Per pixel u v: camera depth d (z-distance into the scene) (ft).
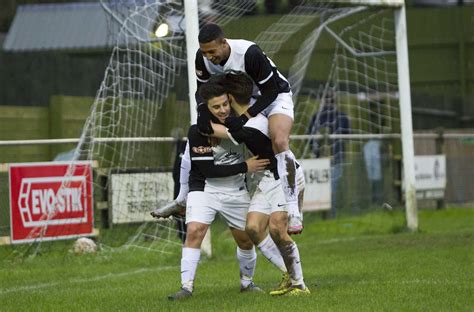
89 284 69.97
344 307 49.93
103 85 94.48
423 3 186.91
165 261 86.89
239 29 105.29
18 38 153.38
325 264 77.05
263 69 54.34
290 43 119.85
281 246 55.47
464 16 181.88
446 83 181.88
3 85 120.78
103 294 61.67
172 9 94.38
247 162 55.11
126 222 99.09
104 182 97.81
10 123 109.60
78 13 156.76
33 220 90.79
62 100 114.93
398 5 107.45
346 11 110.01
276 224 55.01
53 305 56.95
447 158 146.72
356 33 137.80
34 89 123.13
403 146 109.29
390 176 129.29
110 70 102.47
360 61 143.74
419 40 182.29
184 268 56.13
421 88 182.09
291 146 118.83
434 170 142.10
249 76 54.90
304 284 57.88
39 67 123.95
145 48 97.55
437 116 160.97
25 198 90.22
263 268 76.33
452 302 51.65
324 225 116.67
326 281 64.28
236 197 56.34
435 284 59.98
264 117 55.01
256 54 54.13
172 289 63.41
